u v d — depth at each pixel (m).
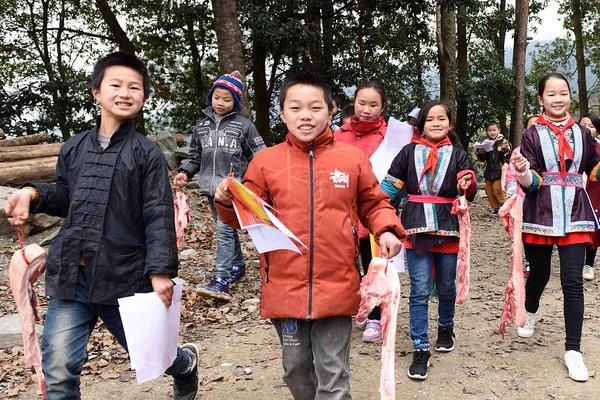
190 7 17.69
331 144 2.68
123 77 2.62
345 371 2.55
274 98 20.62
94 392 3.74
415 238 3.87
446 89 19.19
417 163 3.95
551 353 4.17
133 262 2.61
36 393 3.72
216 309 5.24
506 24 20.52
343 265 2.56
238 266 5.68
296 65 16.48
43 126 18.36
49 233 7.22
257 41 15.76
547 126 3.97
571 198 3.84
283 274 2.56
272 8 15.41
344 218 2.58
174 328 2.68
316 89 2.59
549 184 3.90
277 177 2.62
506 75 19.92
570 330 3.83
